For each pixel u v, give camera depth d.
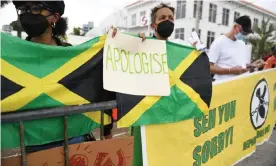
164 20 2.11
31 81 1.34
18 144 1.32
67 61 1.47
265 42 22.56
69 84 1.48
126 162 1.67
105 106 1.57
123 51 1.70
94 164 1.55
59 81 1.44
